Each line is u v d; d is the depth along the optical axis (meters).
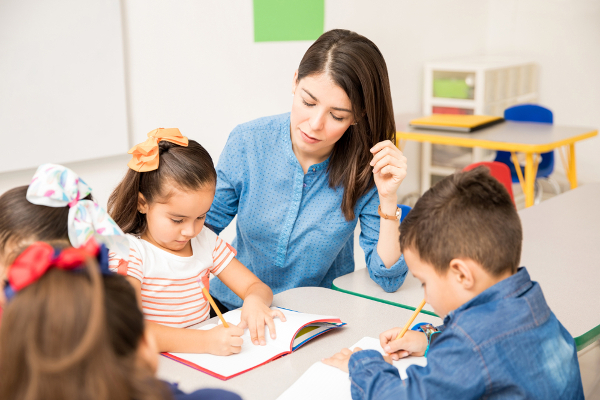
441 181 0.85
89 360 0.47
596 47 4.18
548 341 0.78
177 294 1.12
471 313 0.76
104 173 2.32
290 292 1.30
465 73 3.76
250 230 1.39
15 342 0.48
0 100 1.95
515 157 3.00
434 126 3.20
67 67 2.10
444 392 0.74
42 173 0.79
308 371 0.92
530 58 4.45
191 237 1.10
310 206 1.37
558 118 4.42
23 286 0.50
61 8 2.05
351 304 1.23
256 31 2.80
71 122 2.15
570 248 1.56
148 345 0.56
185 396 0.63
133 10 2.30
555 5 4.27
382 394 0.78
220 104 2.71
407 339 0.98
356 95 1.17
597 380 1.70
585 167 4.35
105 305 0.51
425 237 0.81
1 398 0.49
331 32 1.21
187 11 2.50
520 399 0.75
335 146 1.35
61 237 0.80
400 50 3.75
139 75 2.37
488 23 4.59
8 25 1.93
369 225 1.37
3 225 0.78
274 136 1.36
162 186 1.04
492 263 0.78
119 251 0.87
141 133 2.42
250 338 1.05
